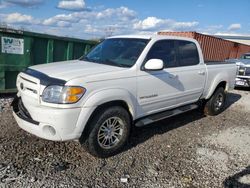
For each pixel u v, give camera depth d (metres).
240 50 21.08
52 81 3.71
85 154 4.25
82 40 8.30
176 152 4.59
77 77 3.76
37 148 4.30
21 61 7.21
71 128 3.70
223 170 4.07
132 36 5.18
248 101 9.20
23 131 4.88
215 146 4.96
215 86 6.53
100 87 3.90
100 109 4.02
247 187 3.64
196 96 6.06
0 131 4.81
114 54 4.86
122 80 4.20
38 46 7.47
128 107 4.38
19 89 4.23
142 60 4.56
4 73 6.99
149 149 4.63
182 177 3.79
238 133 5.78
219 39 17.80
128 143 4.81
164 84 4.95
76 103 3.66
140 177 3.72
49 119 3.65
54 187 3.32
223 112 7.48
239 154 4.68
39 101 3.75
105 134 4.13
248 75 10.77
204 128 5.95
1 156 3.93
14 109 4.33
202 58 6.13
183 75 5.41
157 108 5.02
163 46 5.07
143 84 4.52
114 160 4.15
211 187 3.60
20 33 7.01
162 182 3.64
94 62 4.81
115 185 3.49
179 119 6.49
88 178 3.60
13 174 3.50
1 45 6.81
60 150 4.31
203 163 4.25
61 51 7.95
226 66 6.95
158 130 5.60
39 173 3.59
